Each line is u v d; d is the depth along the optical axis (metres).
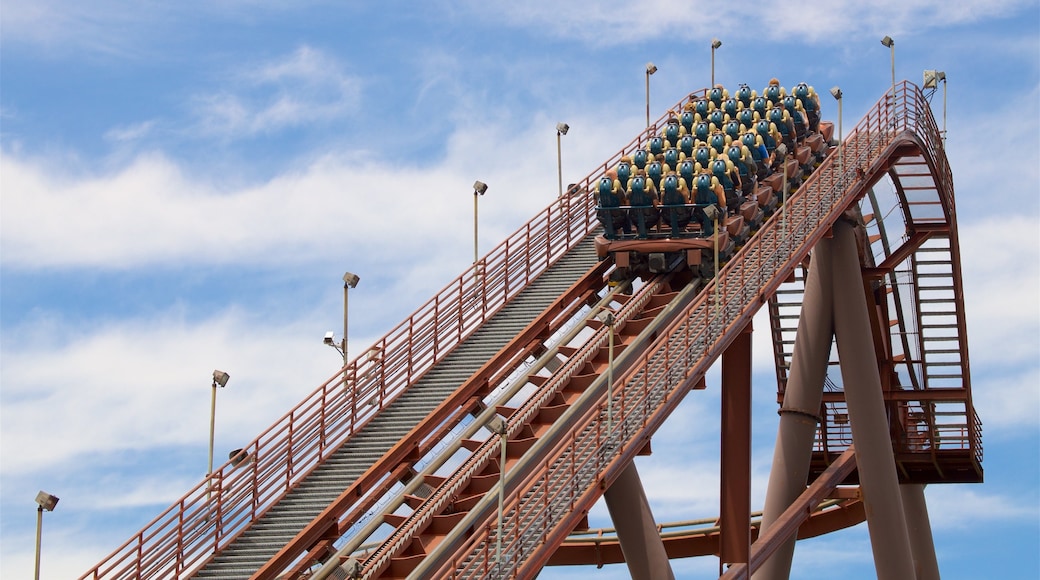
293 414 39.12
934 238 55.53
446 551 34.59
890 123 52.50
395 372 42.16
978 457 56.72
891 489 50.84
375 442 40.19
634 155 48.31
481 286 45.50
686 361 38.97
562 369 40.88
